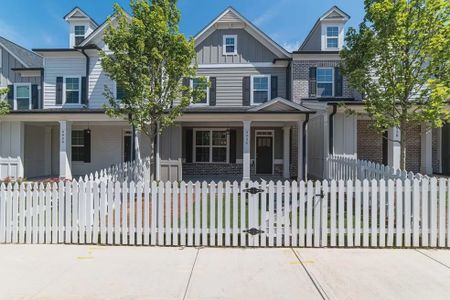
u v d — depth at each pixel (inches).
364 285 136.7
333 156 434.3
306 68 569.9
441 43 240.1
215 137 625.9
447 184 186.2
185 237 191.5
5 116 477.7
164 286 135.9
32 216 195.9
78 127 604.7
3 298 125.3
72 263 162.2
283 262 163.6
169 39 337.4
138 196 192.2
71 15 621.3
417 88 269.6
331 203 188.4
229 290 132.3
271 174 612.7
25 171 567.8
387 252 178.7
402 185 189.6
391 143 451.5
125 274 148.3
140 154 522.9
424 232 186.4
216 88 585.3
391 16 249.4
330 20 589.0
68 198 194.4
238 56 587.5
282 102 455.2
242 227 190.1
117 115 369.7
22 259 167.8
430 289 132.9
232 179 556.7
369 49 267.0
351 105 427.5
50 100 592.1
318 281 140.8
